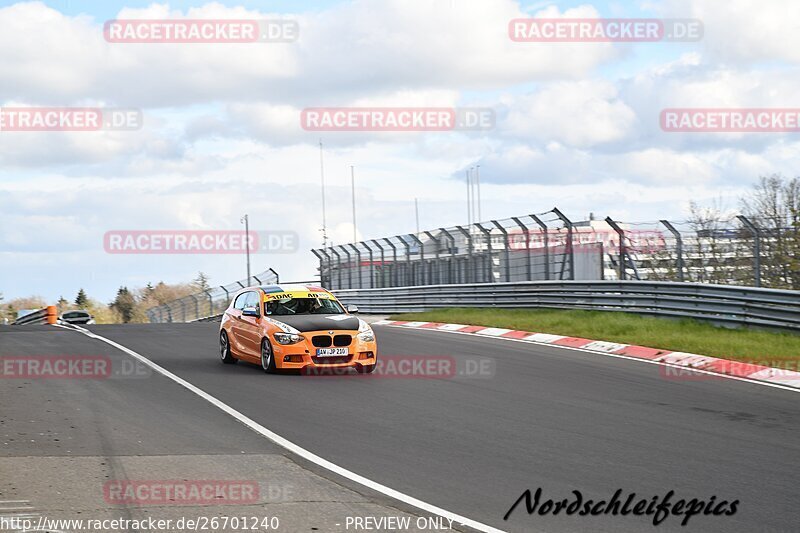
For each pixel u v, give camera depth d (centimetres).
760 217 2402
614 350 1631
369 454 818
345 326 1370
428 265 2956
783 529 595
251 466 772
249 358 1441
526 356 1573
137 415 1026
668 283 1986
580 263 2378
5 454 810
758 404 1070
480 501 661
